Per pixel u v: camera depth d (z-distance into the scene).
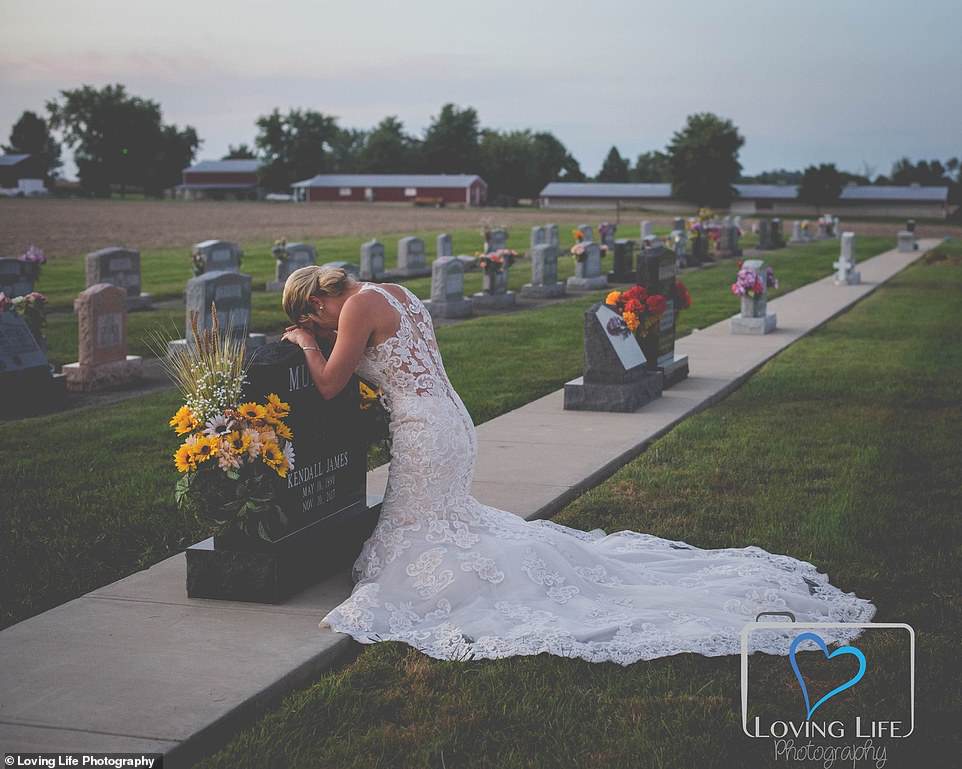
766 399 11.74
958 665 4.77
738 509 7.39
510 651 4.83
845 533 6.77
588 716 4.29
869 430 9.94
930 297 24.69
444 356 15.20
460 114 145.00
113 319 13.38
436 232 55.84
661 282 12.17
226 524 5.43
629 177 175.88
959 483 7.99
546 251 25.30
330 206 107.00
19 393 11.94
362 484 6.38
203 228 58.75
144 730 4.00
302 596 5.55
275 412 5.35
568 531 6.61
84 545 6.57
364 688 4.55
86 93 154.62
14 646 4.85
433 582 5.39
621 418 10.57
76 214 75.25
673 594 5.55
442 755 3.95
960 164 153.75
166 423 10.55
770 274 17.98
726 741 4.07
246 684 4.43
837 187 114.75
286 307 5.77
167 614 5.27
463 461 5.73
